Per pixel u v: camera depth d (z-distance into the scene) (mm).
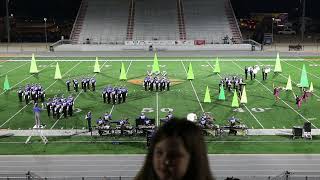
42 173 20312
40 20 86438
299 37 79500
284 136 25500
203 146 1992
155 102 33531
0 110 31391
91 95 35938
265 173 20219
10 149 23500
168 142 1968
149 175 1966
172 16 72625
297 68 48438
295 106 32312
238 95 35469
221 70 47344
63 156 22484
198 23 71375
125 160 21859
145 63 52312
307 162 21578
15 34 78438
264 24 85938
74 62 53062
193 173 1939
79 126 27609
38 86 34125
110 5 74250
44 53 60250
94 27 70438
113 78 43062
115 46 64312
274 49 63688
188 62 53031
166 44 64812
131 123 27969
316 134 25906
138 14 72812
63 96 33125
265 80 41969
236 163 21422
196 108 31719
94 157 22297
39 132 25672
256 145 23922
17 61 53375
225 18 72438
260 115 29891
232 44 65000
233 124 25875
